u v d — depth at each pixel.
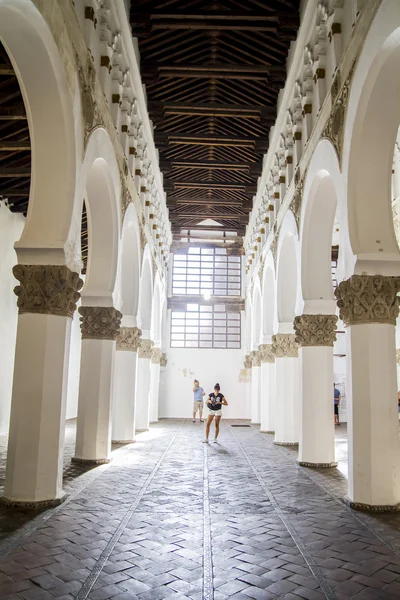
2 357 14.30
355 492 6.94
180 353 26.20
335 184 8.15
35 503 6.47
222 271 27.12
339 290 7.55
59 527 5.72
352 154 7.35
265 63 12.48
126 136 11.22
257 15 10.79
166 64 12.48
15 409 6.67
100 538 5.38
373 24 6.50
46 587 4.14
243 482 8.51
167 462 10.38
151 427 18.89
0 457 10.46
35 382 6.69
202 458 11.05
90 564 4.64
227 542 5.35
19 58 6.30
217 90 14.01
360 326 7.23
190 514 6.42
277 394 13.82
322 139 8.99
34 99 6.67
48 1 6.01
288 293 13.91
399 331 18.45
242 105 14.16
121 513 6.38
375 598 4.05
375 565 4.75
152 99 14.04
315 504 7.06
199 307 26.67
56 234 6.87
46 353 6.75
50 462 6.71
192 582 4.29
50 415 6.74
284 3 10.68
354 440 7.07
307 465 10.09
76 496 7.20
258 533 5.68
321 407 10.25
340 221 7.90
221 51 12.30
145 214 15.12
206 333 26.47
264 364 17.62
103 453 9.99
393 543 5.39
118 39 9.99
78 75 7.35
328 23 8.81
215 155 17.69
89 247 10.11
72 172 7.02
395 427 7.00
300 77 11.14
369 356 7.11
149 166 15.33
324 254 10.47
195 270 27.08
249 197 21.23
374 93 6.92
